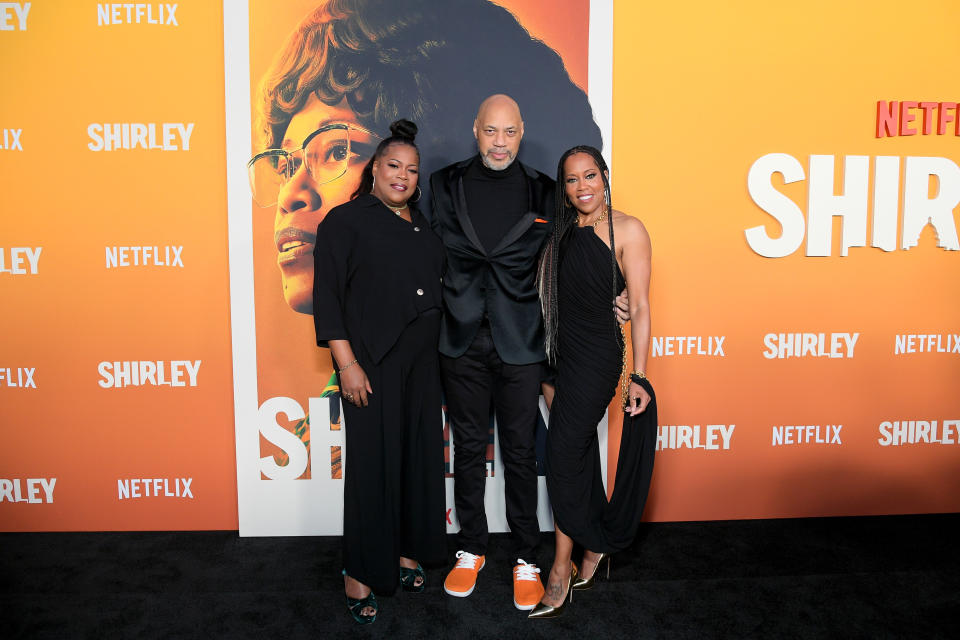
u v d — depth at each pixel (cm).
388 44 240
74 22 236
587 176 187
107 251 244
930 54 254
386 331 190
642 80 247
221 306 248
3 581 214
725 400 260
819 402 262
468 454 214
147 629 187
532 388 207
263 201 241
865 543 243
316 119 241
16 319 244
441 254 201
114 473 252
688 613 196
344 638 184
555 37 243
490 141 198
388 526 194
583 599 204
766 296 257
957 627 188
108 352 247
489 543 248
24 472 249
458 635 186
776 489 265
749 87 250
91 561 229
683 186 251
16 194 240
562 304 195
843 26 250
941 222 258
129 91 239
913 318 262
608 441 260
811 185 253
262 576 219
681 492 262
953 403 266
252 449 248
